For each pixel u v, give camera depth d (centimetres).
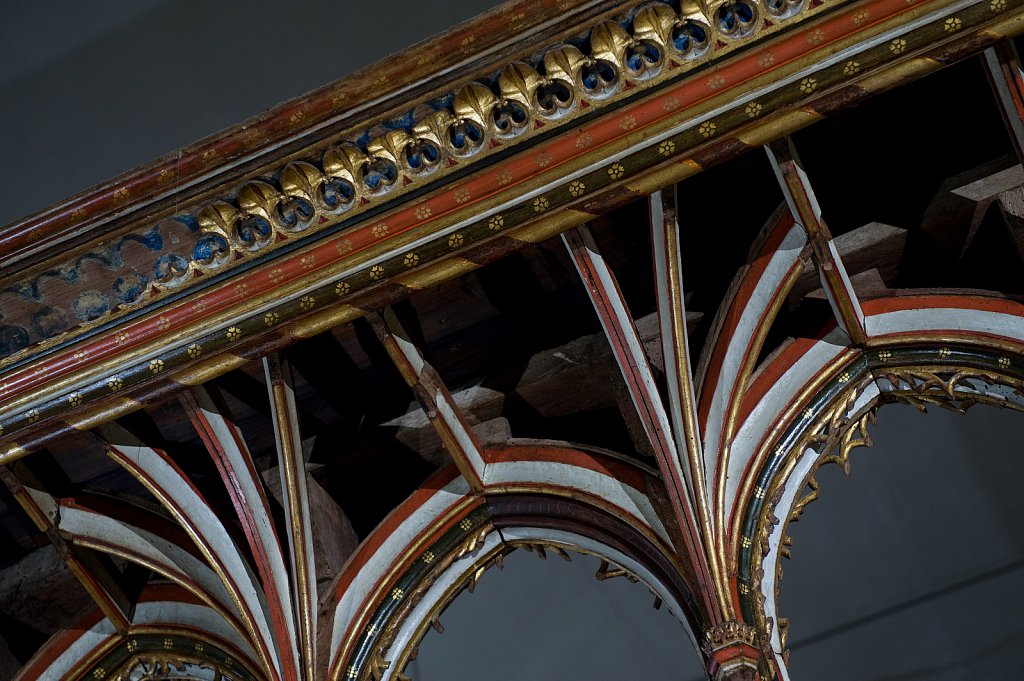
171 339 495
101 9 551
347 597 517
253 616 510
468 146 465
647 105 452
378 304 484
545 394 535
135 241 488
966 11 430
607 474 511
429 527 525
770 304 490
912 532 785
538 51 452
